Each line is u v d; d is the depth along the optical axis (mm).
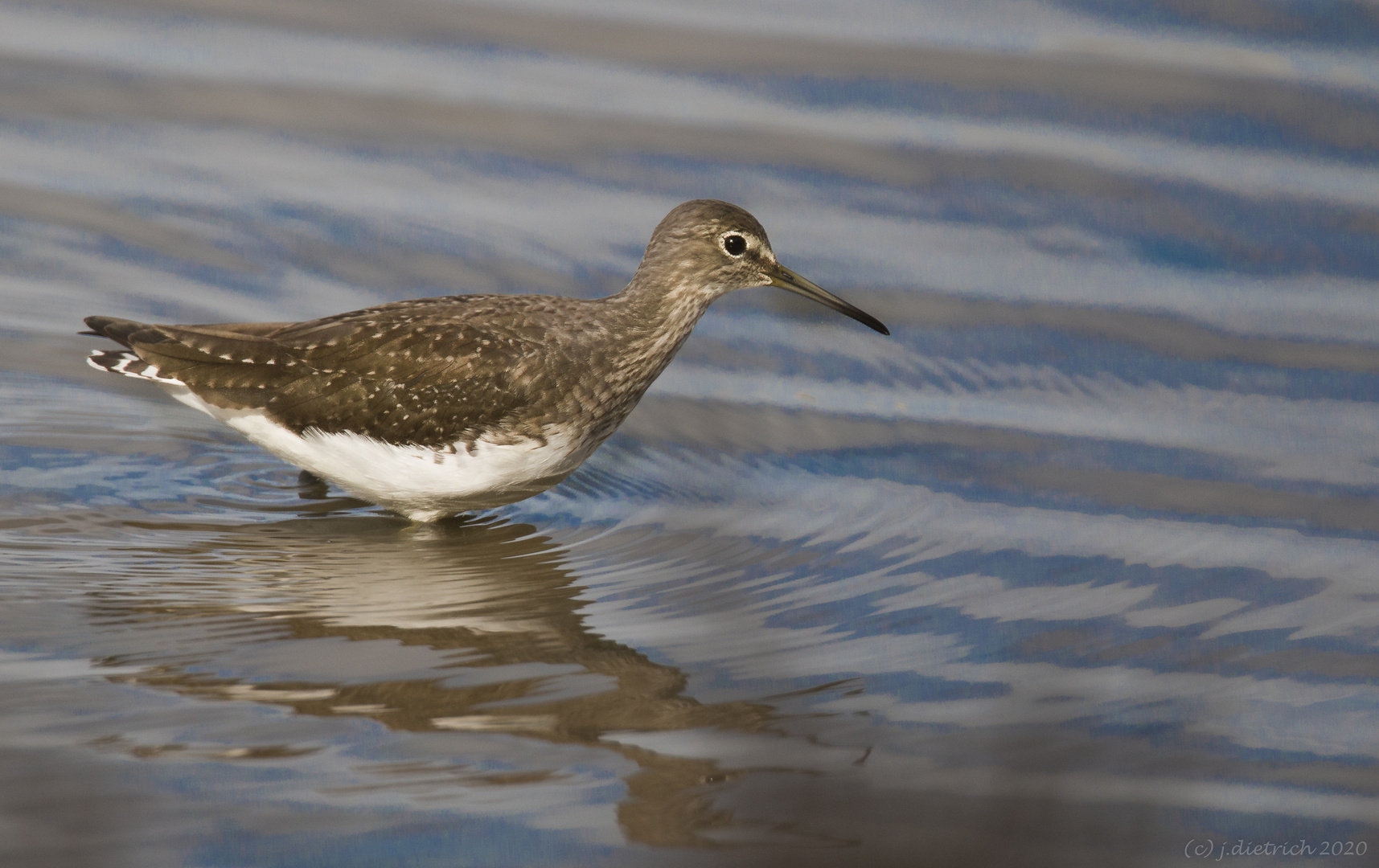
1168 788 9000
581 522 12734
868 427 14617
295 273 16625
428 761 9016
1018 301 16719
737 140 19562
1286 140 19328
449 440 11953
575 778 8906
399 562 11852
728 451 14133
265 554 11898
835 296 13625
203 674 9914
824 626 10969
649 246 13070
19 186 17906
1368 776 9188
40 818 8227
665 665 10328
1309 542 12438
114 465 13289
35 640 10273
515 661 10305
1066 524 12734
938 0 22984
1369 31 21562
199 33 21766
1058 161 19109
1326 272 17141
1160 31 22000
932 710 9836
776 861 8062
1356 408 14805
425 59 21312
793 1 23031
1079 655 10609
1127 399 15055
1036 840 8375
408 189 18438
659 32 22172
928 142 19500
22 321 15453
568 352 12250
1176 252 17547
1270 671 10453
